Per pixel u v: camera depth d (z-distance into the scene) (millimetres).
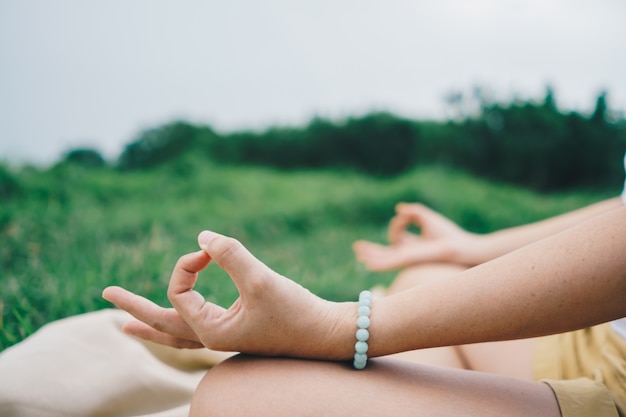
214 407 769
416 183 5273
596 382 846
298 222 4168
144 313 859
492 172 6711
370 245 1707
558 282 710
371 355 795
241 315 780
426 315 760
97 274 2012
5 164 3998
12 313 1604
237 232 3650
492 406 768
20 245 2447
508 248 1424
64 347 1054
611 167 6461
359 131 7016
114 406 1019
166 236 3104
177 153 6465
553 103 6723
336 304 818
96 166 5449
